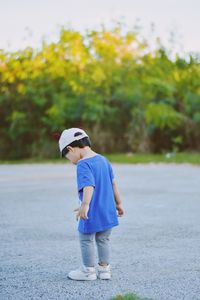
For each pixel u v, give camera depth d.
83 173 5.04
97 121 26.45
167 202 10.13
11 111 28.06
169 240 6.80
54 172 17.66
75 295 4.59
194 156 22.80
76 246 6.51
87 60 27.52
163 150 26.36
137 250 6.27
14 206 9.88
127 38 27.84
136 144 26.14
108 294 4.61
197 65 28.27
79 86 26.66
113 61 27.58
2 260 5.88
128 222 8.07
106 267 5.12
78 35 27.64
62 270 5.43
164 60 28.20
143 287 4.81
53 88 27.61
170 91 26.89
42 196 11.29
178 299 4.45
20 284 4.95
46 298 4.52
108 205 5.11
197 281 4.99
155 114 25.59
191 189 12.18
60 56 27.78
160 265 5.59
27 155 27.78
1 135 28.16
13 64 27.83
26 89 27.33
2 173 17.48
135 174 16.16
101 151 26.31
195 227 7.66
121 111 26.64
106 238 5.15
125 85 27.08
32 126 27.52
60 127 26.98
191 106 27.17
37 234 7.27
